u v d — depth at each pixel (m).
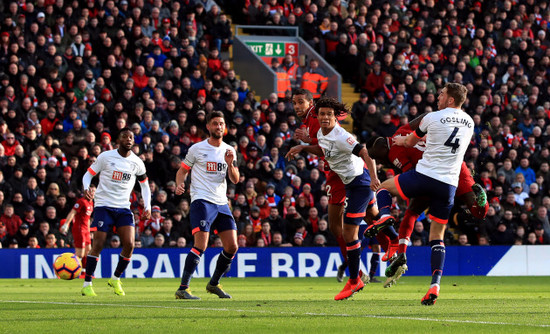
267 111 34.22
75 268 19.45
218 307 12.62
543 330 8.94
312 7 40.06
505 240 31.59
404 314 11.08
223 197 15.39
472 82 38.84
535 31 42.16
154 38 35.03
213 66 36.44
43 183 28.50
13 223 27.22
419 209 13.87
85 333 8.85
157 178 30.17
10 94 30.95
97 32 34.38
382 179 31.78
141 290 19.25
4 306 13.06
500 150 34.91
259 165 31.44
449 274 29.58
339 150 14.12
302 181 31.77
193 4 38.66
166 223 28.36
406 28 40.56
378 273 28.28
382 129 34.75
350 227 14.59
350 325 9.53
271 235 29.47
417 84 36.84
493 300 14.73
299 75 38.84
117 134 31.22
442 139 12.47
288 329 9.12
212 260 27.73
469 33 40.78
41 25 33.50
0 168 28.22
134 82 33.47
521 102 38.62
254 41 39.62
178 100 33.34
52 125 31.00
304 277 28.00
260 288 20.45
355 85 39.19
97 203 16.83
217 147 15.26
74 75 32.84
